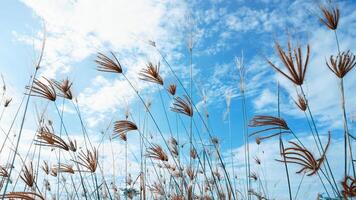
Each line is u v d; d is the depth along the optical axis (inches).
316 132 12.0
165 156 24.3
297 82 12.2
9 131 20.7
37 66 19.5
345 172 11.1
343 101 11.9
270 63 12.6
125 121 23.2
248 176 25.8
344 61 12.2
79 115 21.8
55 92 20.5
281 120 11.8
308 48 12.1
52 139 18.5
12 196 13.3
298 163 11.0
